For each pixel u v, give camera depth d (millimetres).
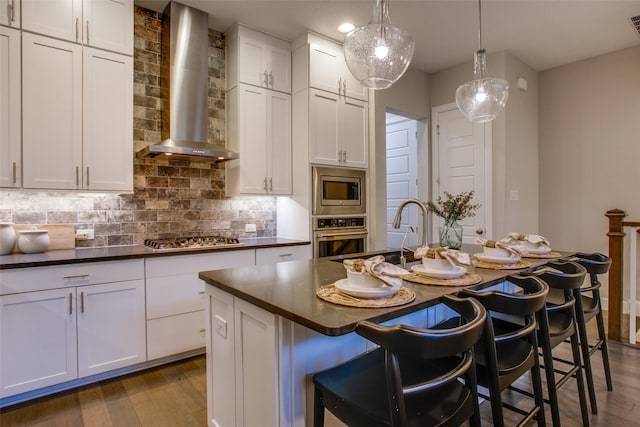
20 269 2086
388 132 5094
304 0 2928
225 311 1657
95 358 2350
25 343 2115
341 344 1479
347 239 3703
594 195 4133
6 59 2268
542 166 4520
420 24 3367
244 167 3287
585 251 4191
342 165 3688
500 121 3971
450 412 1077
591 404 2053
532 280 1573
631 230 3088
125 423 1976
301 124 3510
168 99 2996
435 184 4578
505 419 1996
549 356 1638
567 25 3398
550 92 4457
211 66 3449
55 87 2428
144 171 3074
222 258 2877
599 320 2322
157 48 3131
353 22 3283
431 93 4648
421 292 1465
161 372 2553
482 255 2162
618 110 3969
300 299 1335
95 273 2338
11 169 2283
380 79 2088
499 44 3797
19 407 2107
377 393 1161
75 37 2500
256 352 1412
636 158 3859
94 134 2572
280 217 3832
